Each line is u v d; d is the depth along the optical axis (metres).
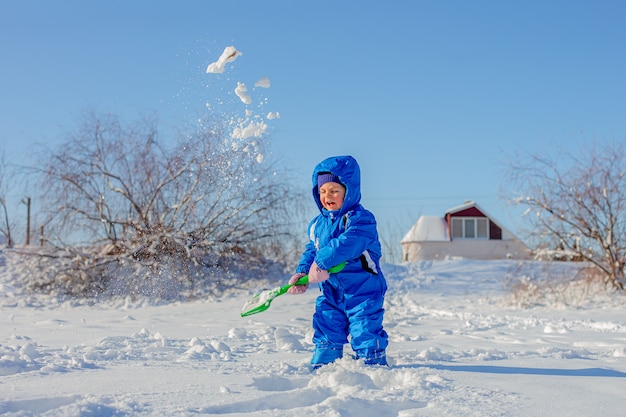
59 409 2.33
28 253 13.43
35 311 10.86
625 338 6.27
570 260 14.23
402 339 6.05
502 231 35.88
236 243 14.17
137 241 13.27
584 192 13.05
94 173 13.52
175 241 13.08
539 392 2.96
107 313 10.28
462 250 35.59
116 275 12.98
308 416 2.41
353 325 3.86
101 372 3.36
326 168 4.02
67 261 13.27
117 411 2.38
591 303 11.80
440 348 5.14
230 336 5.83
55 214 13.37
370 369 3.35
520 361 4.13
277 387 3.14
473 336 6.53
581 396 2.89
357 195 4.04
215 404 2.53
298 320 8.41
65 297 12.68
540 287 12.80
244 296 12.86
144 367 3.58
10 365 3.46
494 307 11.42
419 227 36.31
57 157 13.34
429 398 2.75
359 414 2.54
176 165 13.34
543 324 8.23
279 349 4.83
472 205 35.91
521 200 13.35
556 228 13.25
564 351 4.78
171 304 12.20
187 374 3.30
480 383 3.15
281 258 14.81
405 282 14.74
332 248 3.78
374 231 3.95
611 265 12.94
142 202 13.52
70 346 4.73
